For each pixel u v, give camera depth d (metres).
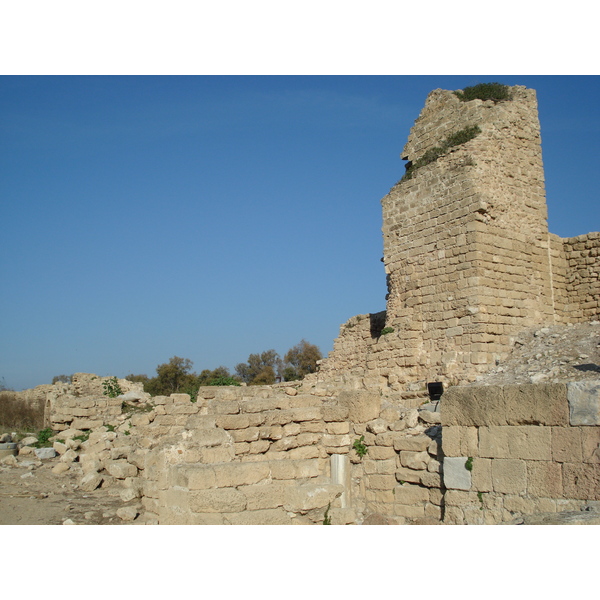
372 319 27.44
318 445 12.64
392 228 23.64
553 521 7.94
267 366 61.75
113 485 14.99
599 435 8.96
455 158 21.73
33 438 21.11
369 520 11.65
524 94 23.06
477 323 19.94
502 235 21.14
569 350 18.16
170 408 19.52
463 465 10.38
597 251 22.58
